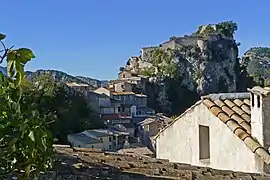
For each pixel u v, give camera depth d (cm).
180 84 10388
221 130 859
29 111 229
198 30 11181
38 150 224
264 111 781
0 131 215
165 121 8000
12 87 237
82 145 5834
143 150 2936
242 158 800
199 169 700
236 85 10844
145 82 10300
